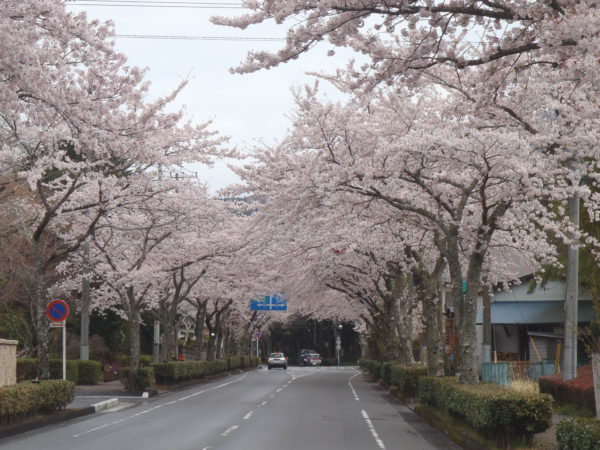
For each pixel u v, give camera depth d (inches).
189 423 768.9
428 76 617.0
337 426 742.5
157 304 1515.7
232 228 1443.2
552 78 445.1
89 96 598.2
